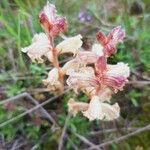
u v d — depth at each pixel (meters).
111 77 0.11
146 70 0.17
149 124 0.16
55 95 0.16
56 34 0.12
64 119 0.16
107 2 0.20
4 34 0.17
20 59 0.16
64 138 0.16
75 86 0.11
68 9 0.18
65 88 0.16
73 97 0.16
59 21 0.12
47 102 0.16
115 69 0.11
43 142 0.16
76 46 0.12
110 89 0.11
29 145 0.16
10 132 0.16
